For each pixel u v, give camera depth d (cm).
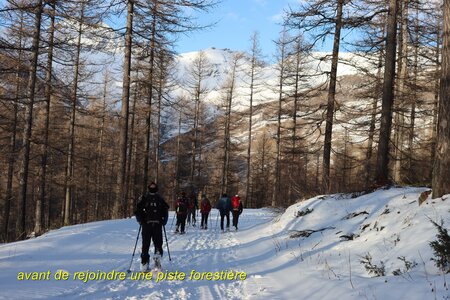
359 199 1175
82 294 545
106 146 3594
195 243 1182
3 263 680
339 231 973
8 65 1232
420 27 1541
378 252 717
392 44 1310
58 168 2812
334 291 582
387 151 1294
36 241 912
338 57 1582
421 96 1844
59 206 4469
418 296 480
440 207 720
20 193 1566
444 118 774
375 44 1422
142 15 1639
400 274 582
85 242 953
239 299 579
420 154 2409
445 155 771
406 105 1817
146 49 1783
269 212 2388
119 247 954
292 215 1324
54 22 1391
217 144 3975
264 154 4431
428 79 1802
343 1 1445
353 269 683
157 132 3425
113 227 1273
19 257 732
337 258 777
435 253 556
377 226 855
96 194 3828
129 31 1638
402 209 863
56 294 532
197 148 3950
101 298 532
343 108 1694
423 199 830
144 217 749
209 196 4609
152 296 556
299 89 2709
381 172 1280
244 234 1452
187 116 3650
